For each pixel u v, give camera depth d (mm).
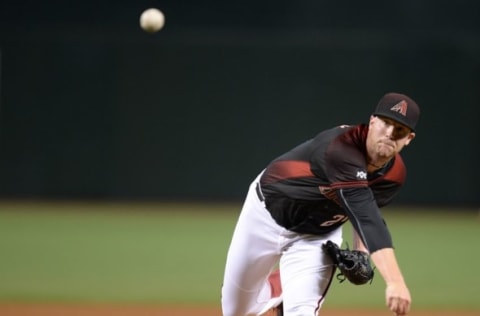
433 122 67438
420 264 41344
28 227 53156
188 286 34031
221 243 47531
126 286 33844
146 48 67062
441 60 67125
